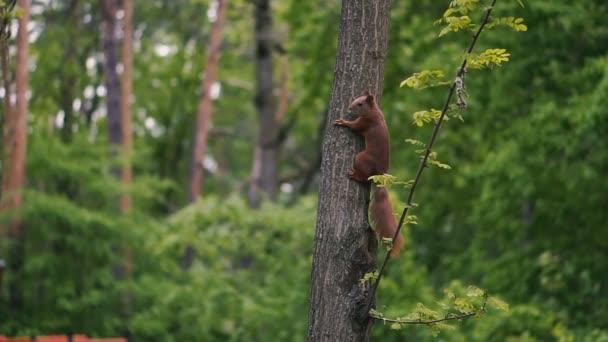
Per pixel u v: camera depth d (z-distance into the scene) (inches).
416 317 269.6
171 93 1216.8
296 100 1067.3
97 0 1096.8
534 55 617.3
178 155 1247.5
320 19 810.8
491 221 648.4
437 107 705.0
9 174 698.8
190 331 743.7
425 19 743.1
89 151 755.4
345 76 275.0
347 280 265.4
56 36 972.6
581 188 594.2
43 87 938.1
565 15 585.6
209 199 687.1
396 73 775.7
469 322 572.4
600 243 604.1
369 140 267.6
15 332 690.8
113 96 925.8
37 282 734.5
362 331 264.5
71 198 765.9
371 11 275.6
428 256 813.9
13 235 706.2
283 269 702.5
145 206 830.5
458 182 735.7
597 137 585.6
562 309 579.8
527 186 593.0
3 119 690.2
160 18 1222.3
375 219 268.5
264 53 954.7
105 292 730.8
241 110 1310.3
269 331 700.7
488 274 625.9
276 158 964.6
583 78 576.7
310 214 702.5
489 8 247.6
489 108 655.8
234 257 749.3
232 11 1050.1
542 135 574.6
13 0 325.7
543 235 624.7
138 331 748.0
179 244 689.6
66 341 512.7
